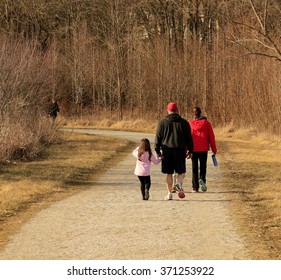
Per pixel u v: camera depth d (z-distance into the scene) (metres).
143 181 28.77
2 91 51.97
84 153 52.88
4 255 18.59
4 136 46.56
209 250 18.64
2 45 61.16
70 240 20.41
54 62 95.31
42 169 41.03
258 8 89.81
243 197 29.30
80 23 130.50
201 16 118.88
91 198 29.58
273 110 73.44
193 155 31.05
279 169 42.12
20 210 26.61
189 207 26.55
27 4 130.88
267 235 20.73
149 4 126.50
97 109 115.81
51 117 67.81
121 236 20.83
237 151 57.47
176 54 109.75
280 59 49.34
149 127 97.81
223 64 94.12
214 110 94.25
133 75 114.62
